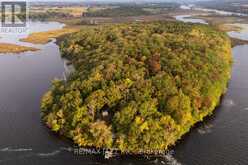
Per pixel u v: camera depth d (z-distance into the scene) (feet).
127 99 262.67
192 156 233.76
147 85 268.41
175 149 240.94
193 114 270.87
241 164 227.40
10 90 367.66
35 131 266.98
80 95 273.95
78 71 318.86
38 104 325.01
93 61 321.32
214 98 301.43
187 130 263.70
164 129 240.53
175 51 333.42
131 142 235.61
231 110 309.83
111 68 290.56
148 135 235.61
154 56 314.76
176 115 251.60
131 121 244.42
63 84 305.32
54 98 293.23
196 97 275.59
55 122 263.29
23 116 296.92
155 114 248.73
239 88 371.97
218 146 247.50
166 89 265.75
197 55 334.24
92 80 281.54
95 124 245.65
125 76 280.92
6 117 294.66
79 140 245.04
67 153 236.02
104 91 268.21
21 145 247.29
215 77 313.53
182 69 294.87
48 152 237.86
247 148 246.47
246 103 327.67
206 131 268.62
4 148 243.60
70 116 261.24
